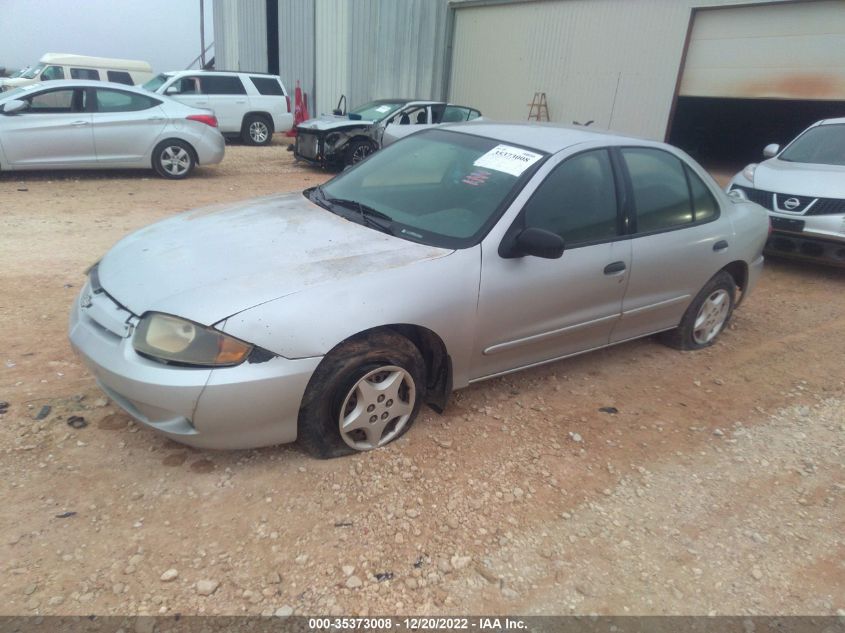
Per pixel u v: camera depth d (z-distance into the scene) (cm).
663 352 472
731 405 400
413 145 420
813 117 1902
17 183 927
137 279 290
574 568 254
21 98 909
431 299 300
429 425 341
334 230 336
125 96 986
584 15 1514
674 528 283
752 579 258
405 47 1873
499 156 371
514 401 379
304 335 267
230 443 274
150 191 930
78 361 375
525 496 293
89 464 285
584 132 409
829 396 421
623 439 350
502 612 230
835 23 1161
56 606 214
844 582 261
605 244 372
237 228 339
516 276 331
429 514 275
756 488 317
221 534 253
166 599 221
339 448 302
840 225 634
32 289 489
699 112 1980
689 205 434
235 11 2389
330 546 252
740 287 500
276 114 1602
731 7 1279
